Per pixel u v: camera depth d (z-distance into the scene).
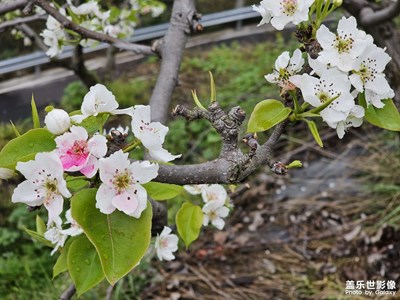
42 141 1.30
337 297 3.73
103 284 3.88
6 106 5.20
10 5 2.57
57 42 2.73
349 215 4.44
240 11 6.68
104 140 1.21
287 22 1.42
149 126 1.33
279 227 4.48
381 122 1.43
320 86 1.35
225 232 4.47
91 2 2.74
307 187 4.78
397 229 4.11
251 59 6.11
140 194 1.22
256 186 4.85
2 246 4.38
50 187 1.22
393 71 2.51
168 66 2.49
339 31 1.37
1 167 1.28
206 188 2.21
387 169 4.63
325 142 5.16
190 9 2.59
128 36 3.56
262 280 4.03
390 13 2.39
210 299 3.92
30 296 3.95
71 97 5.32
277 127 1.37
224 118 1.33
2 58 5.45
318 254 4.18
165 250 2.03
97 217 1.23
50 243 1.94
